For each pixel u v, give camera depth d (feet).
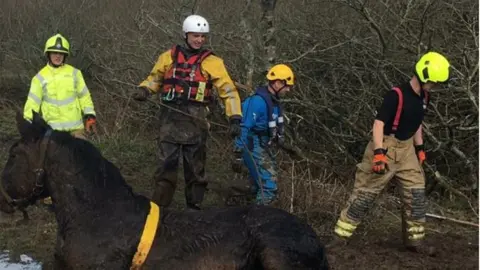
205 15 32.63
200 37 21.95
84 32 42.29
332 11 30.35
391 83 28.43
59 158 13.96
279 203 24.17
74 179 13.87
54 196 13.98
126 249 13.32
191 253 13.37
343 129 30.45
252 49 28.76
